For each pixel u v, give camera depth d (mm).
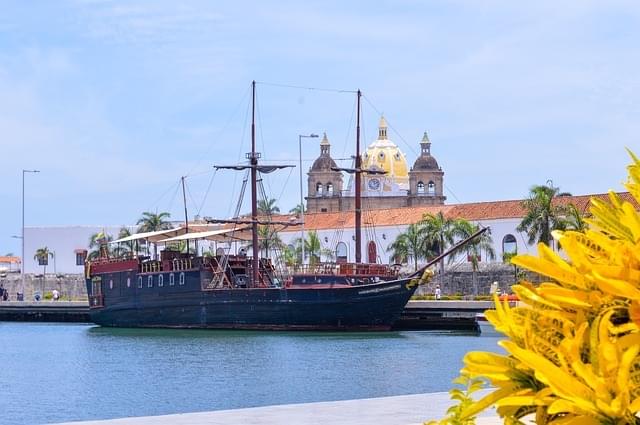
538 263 5633
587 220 6168
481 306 112062
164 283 122125
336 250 180250
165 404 49344
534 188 117312
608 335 5141
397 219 172750
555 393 5098
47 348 95688
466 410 5910
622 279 5266
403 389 53562
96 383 61406
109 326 130875
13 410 48031
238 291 114000
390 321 108125
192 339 102875
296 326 110500
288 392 53562
